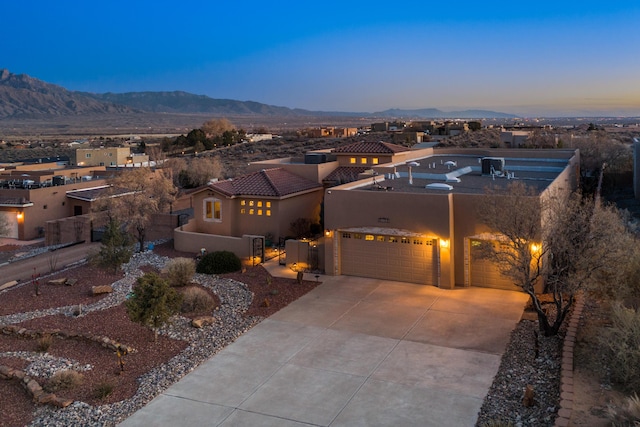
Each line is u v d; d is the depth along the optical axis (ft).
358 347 51.98
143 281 53.36
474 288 69.72
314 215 106.83
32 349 52.75
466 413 39.45
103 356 50.83
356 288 70.69
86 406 41.57
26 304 66.64
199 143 316.40
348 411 40.40
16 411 41.14
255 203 96.07
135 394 43.55
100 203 107.65
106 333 55.93
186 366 48.42
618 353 39.70
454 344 52.01
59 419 39.86
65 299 68.44
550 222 55.57
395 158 113.91
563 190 86.12
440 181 91.56
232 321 59.52
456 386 43.60
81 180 155.33
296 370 47.42
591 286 49.57
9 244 118.93
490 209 57.26
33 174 157.79
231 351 51.60
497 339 52.70
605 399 38.83
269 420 39.50
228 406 41.55
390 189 81.56
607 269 49.57
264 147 305.94
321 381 45.29
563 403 38.09
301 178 107.76
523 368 46.03
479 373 45.68
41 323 59.16
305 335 55.21
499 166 100.01
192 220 99.81
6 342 54.90
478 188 82.89
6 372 46.24
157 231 108.58
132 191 112.06
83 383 45.27
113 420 39.70
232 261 80.38
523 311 60.13
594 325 52.29
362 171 111.96
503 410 39.47
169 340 54.39
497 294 66.74
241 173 205.26
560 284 52.03
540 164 121.49
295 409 40.91
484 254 57.72
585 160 157.69
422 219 70.33
